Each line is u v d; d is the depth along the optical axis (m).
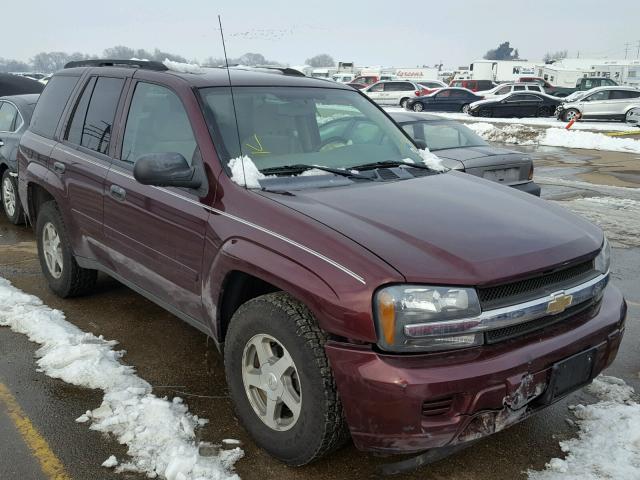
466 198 3.27
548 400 2.69
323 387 2.60
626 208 9.44
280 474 2.87
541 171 13.95
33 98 7.78
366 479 2.86
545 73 52.31
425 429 2.43
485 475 2.92
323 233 2.69
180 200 3.36
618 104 25.94
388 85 35.28
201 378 3.78
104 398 3.44
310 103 3.91
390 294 2.43
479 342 2.53
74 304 4.89
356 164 3.66
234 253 2.95
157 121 3.75
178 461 2.86
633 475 2.87
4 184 7.46
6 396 3.48
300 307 2.73
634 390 3.77
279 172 3.30
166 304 3.71
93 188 4.13
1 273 5.60
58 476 2.83
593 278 2.95
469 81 45.28
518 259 2.64
